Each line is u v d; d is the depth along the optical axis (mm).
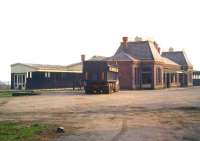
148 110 21906
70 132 13289
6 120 17094
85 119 17453
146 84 60250
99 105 25391
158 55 65750
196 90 53500
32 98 33531
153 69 60094
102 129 14016
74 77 59625
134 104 26203
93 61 40500
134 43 64625
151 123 15844
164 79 67625
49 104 26359
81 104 26250
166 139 11680
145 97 34406
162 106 24531
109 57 60844
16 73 54594
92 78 40562
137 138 11836
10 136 12211
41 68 53562
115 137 12047
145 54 62000
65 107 23953
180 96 36250
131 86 58438
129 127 14547
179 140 11523
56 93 42875
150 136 12258
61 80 57062
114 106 24609
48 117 18406
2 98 33969
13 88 54812
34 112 20906
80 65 61312
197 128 14266
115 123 15875
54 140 11633
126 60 58656
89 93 41031
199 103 26938
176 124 15484
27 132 13109
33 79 53281
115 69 44969
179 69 79125
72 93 42594
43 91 48438
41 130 13664
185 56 83562
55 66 59000
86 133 13031
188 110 21906
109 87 41062
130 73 58500
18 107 24125
